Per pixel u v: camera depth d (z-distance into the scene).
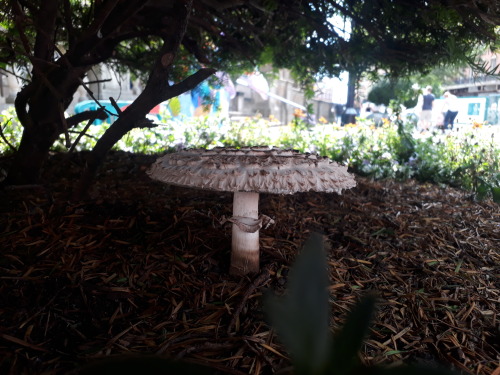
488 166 5.52
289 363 1.85
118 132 3.18
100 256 2.67
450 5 2.85
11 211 3.23
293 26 4.46
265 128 8.95
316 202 4.07
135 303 2.25
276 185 1.91
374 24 3.80
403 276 2.81
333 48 4.50
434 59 3.91
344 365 0.59
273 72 5.72
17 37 4.01
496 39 2.99
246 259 2.50
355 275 2.75
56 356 1.81
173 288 2.39
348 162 6.51
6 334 1.91
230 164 1.96
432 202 4.73
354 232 3.42
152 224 3.14
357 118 8.66
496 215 4.37
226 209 3.52
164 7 3.28
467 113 10.40
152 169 2.30
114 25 3.11
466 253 3.27
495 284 2.80
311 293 0.62
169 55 2.83
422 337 2.16
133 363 0.58
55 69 3.24
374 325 2.23
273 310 0.61
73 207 3.30
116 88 12.37
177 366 0.59
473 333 2.22
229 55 5.48
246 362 1.85
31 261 2.54
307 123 8.18
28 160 3.69
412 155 6.53
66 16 3.20
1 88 8.96
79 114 3.84
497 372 1.88
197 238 2.96
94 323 2.06
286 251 2.88
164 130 7.25
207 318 2.15
